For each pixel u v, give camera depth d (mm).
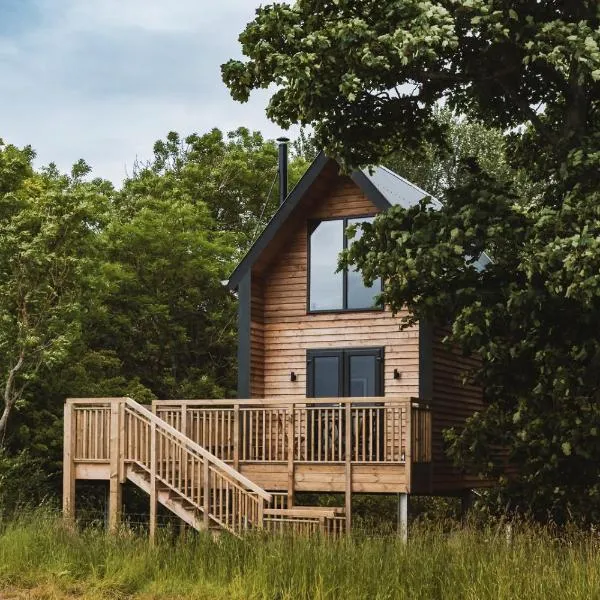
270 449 19828
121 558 14594
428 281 16438
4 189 26312
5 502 22562
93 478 19859
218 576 13656
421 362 21141
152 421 19078
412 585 12227
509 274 16469
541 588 11164
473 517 16391
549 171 19234
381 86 17250
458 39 16031
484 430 17125
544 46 15148
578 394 15781
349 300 22422
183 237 32844
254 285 22953
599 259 14047
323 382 22375
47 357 23734
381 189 22297
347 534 14242
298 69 15500
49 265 23938
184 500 18750
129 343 31984
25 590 13750
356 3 16406
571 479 16578
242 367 22484
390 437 21203
